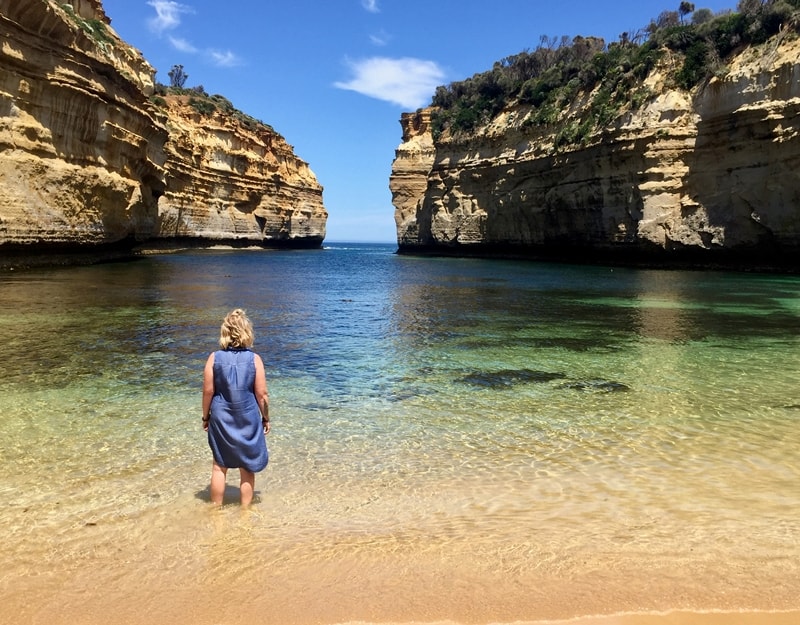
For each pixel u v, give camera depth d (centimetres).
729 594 361
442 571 388
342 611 343
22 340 1141
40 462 564
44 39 2825
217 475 482
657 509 488
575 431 690
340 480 543
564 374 974
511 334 1353
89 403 757
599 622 333
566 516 473
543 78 5794
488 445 641
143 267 3334
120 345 1122
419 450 624
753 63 3656
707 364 1050
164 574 380
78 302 1703
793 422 726
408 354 1124
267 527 449
